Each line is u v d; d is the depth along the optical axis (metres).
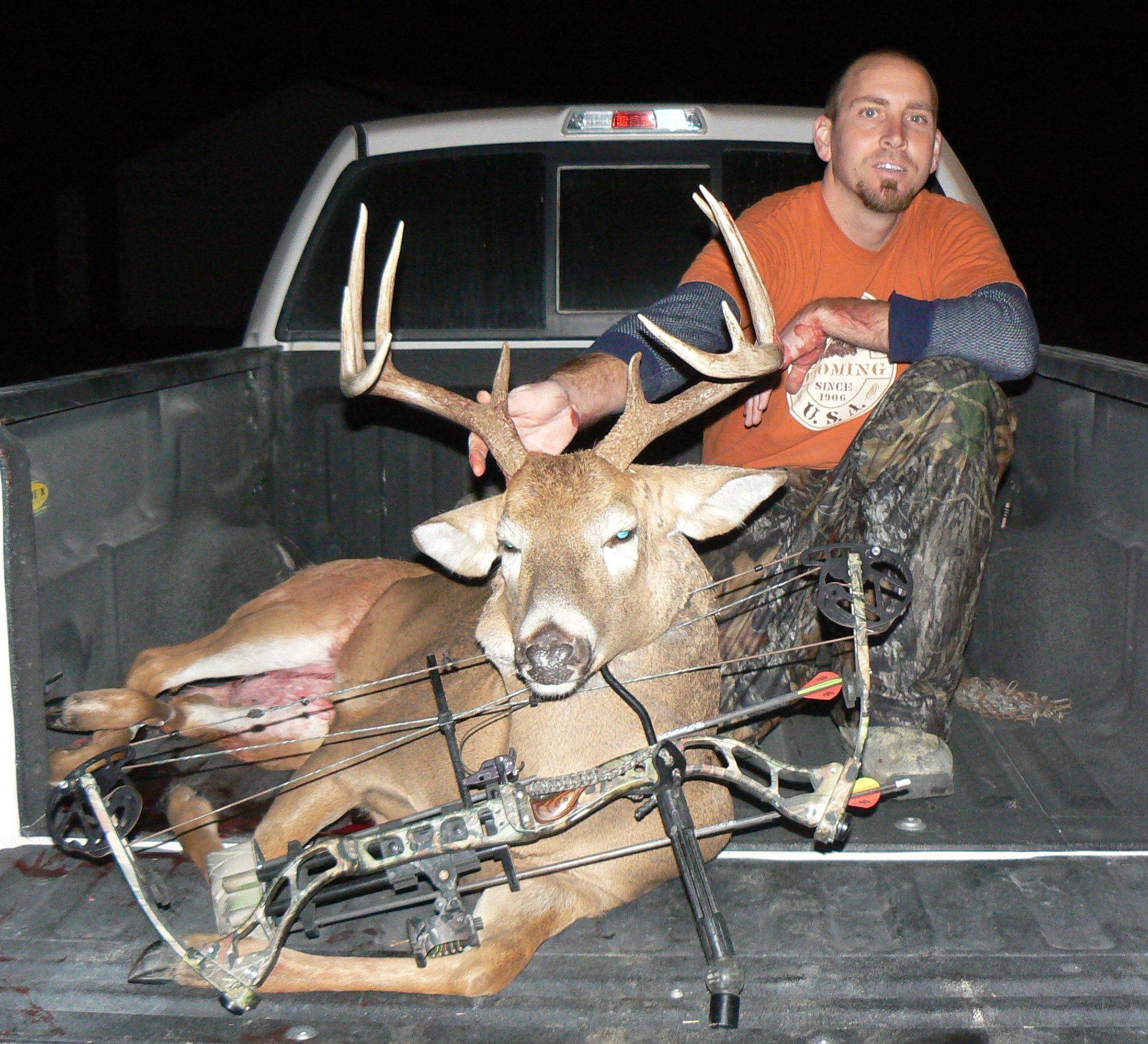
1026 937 1.26
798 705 1.79
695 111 2.26
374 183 2.28
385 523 2.35
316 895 1.29
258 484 2.30
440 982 1.26
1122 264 14.23
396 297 2.30
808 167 2.26
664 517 1.55
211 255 13.22
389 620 2.11
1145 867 1.38
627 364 1.74
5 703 1.46
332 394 2.33
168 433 2.00
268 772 1.92
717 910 1.18
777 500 1.92
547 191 2.27
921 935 1.27
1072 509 1.90
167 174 13.06
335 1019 1.22
